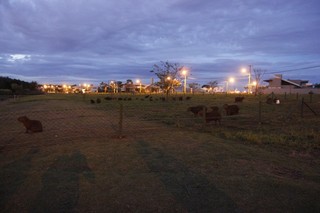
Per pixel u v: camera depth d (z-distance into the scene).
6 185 3.74
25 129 8.57
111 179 4.01
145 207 3.14
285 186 3.82
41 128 8.14
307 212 3.09
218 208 3.14
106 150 5.79
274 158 5.37
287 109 17.48
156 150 5.84
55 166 4.62
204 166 4.72
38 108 17.06
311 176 4.32
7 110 16.50
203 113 9.47
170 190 3.62
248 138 7.28
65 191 3.54
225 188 3.72
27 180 3.93
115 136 7.47
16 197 3.36
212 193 3.55
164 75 28.84
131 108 18.19
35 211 3.02
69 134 7.78
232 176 4.21
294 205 3.24
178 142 6.73
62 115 12.93
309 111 16.06
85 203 3.21
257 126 9.98
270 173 4.41
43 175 4.15
